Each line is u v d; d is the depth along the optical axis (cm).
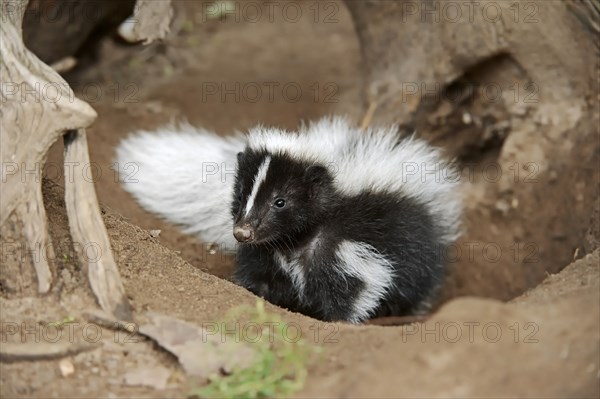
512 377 628
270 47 1695
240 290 816
